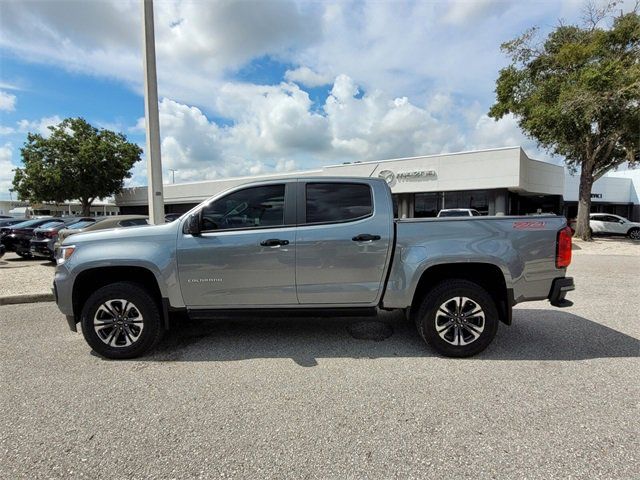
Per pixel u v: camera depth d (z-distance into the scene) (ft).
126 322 13.34
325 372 12.14
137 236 13.44
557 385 11.10
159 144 27.76
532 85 64.69
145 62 26.96
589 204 67.31
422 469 7.55
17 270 35.22
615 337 15.26
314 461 7.83
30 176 111.24
